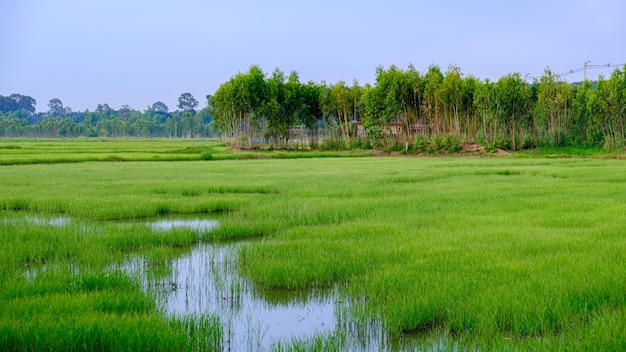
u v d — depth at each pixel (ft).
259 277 35.14
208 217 61.87
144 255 41.45
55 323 23.84
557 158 166.09
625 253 36.58
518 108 198.18
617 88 176.65
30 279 32.91
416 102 220.23
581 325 24.35
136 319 25.03
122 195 75.46
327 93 237.04
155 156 175.83
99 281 31.96
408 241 43.11
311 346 23.73
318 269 35.50
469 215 56.13
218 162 160.66
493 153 191.42
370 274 34.55
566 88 200.44
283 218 56.65
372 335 26.23
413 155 203.82
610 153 174.50
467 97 211.41
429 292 29.27
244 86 231.30
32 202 67.82
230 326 27.37
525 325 25.08
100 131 643.04
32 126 598.34
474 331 25.23
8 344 22.15
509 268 33.40
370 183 90.74
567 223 49.70
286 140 249.75
